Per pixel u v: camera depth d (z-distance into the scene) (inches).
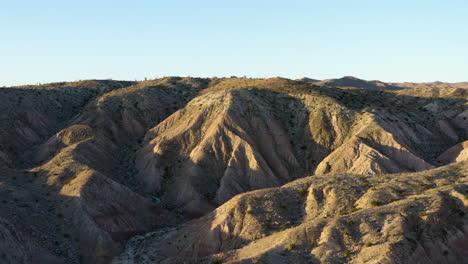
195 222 2588.6
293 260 1925.4
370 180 2568.9
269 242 2117.4
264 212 2385.6
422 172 2625.5
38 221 2554.1
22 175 3157.0
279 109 4298.7
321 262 1882.4
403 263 1796.3
